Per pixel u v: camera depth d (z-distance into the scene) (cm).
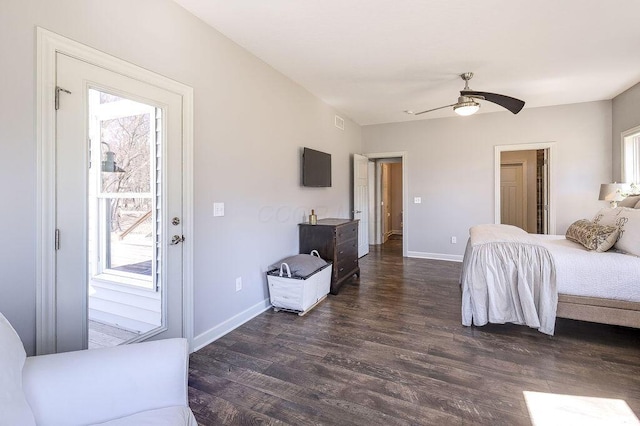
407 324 291
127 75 198
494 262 271
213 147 265
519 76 375
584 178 481
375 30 271
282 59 327
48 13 160
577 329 277
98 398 106
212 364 225
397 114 548
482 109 518
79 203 176
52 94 162
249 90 310
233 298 290
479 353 236
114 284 202
